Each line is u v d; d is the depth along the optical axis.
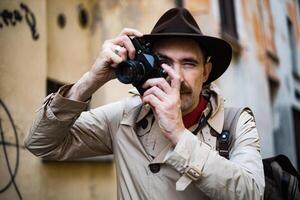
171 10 1.66
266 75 8.96
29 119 3.40
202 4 6.17
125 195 1.60
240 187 1.39
